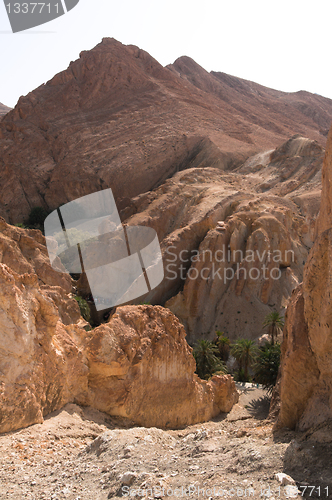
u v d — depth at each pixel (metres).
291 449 6.71
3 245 20.34
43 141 93.81
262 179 81.88
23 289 10.10
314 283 9.07
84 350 12.33
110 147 93.62
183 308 48.91
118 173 86.56
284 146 89.62
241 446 7.65
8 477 6.65
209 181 76.00
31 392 9.30
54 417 10.20
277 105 174.38
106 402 12.30
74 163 87.94
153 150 93.12
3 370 8.82
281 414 10.29
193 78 165.12
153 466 6.86
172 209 64.50
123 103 108.44
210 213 57.06
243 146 99.38
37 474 6.89
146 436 8.52
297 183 76.44
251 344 35.47
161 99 111.50
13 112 101.44
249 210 58.44
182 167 93.06
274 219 55.53
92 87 109.75
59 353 10.88
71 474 6.89
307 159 82.50
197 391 16.47
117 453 7.61
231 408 20.00
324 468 5.99
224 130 107.31
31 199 84.94
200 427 14.98
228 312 49.19
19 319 9.45
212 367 33.69
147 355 13.66
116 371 12.42
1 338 9.08
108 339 12.58
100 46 120.62
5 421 8.46
